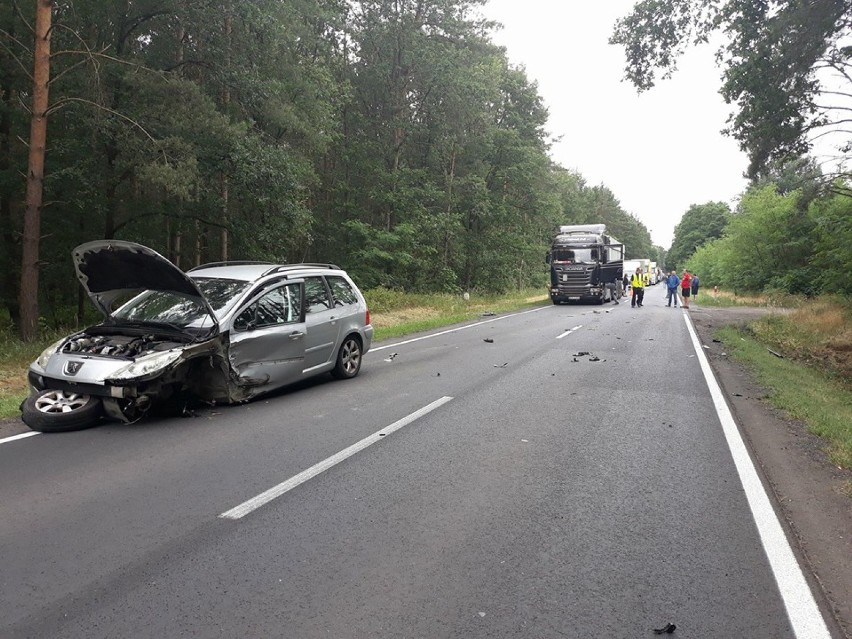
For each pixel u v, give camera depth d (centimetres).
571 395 877
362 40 3098
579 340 1562
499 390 908
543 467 559
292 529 420
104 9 1783
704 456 598
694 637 302
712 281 5956
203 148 1808
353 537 409
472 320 2216
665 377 1037
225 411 754
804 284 3666
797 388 1012
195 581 349
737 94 1772
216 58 1903
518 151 3753
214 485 502
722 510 462
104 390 642
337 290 969
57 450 590
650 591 344
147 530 416
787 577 361
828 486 518
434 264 3400
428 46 3012
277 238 2080
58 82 1750
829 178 2183
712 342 1599
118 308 792
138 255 682
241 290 783
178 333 711
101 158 1833
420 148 3566
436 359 1216
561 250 3191
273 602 328
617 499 483
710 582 355
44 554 379
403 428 688
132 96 1800
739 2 1641
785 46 1623
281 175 1870
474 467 556
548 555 386
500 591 342
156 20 1916
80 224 2089
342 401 819
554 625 309
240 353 750
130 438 632
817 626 312
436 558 380
